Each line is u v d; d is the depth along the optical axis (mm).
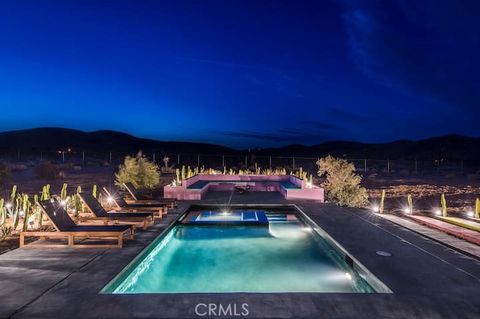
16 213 8789
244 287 6168
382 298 4355
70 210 11047
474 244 7020
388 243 7145
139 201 11844
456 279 5062
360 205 13656
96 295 4379
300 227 10789
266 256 7992
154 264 7395
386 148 75750
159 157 55938
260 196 15445
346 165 14297
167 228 8758
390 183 27781
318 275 6762
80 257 6020
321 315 3883
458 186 25266
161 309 3992
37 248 6566
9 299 4258
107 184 21859
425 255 6289
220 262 7574
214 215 11852
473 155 66562
